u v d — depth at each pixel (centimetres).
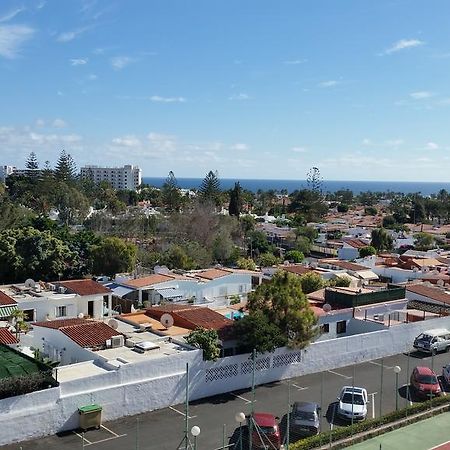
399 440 2731
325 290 4706
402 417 2955
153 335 3559
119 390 2827
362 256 9356
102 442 2547
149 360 2967
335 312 4234
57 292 4850
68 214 12431
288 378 3525
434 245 10975
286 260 9088
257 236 10638
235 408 3008
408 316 4562
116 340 3309
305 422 2711
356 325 4316
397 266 7725
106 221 10912
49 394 2608
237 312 4291
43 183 13438
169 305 4384
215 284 5738
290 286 3572
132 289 5294
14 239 6188
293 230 12312
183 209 12306
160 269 6675
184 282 5541
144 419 2830
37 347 3578
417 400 3228
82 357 3216
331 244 11031
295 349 3519
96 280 6006
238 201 13700
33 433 2561
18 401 2525
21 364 2759
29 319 4450
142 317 4050
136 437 2584
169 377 3009
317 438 2595
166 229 10306
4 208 8981
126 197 19300
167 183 16888
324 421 2880
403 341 4206
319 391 3303
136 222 10650
